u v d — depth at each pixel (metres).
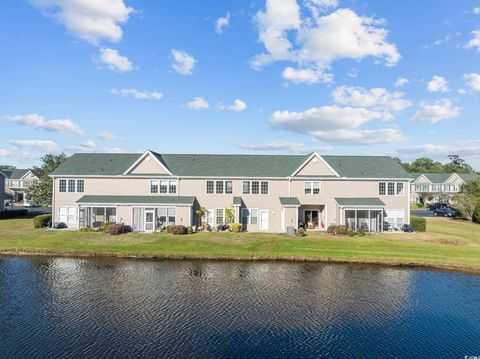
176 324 17.61
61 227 41.56
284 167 44.94
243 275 26.30
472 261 30.00
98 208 41.03
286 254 31.58
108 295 21.55
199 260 30.58
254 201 42.81
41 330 16.78
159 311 19.17
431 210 78.88
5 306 19.70
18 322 17.66
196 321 17.98
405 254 31.62
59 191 42.16
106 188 42.62
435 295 22.61
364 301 21.34
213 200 42.84
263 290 22.91
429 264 29.88
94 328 17.03
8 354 14.59
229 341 15.97
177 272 26.78
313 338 16.47
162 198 41.84
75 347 15.20
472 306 20.84
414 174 102.00
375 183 43.31
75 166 43.84
